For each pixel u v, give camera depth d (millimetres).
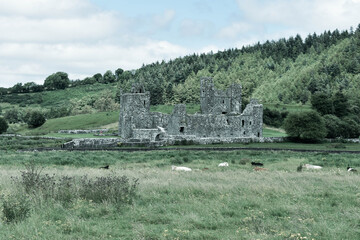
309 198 23000
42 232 15500
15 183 23797
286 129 109812
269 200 22578
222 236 15500
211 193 24188
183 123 103250
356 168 47344
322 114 147375
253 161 55750
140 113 108188
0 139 105500
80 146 84312
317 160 60281
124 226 16859
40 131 151375
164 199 22312
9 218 17141
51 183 23000
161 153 69500
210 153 70938
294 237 15133
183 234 15602
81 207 19516
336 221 17906
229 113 116125
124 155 66312
